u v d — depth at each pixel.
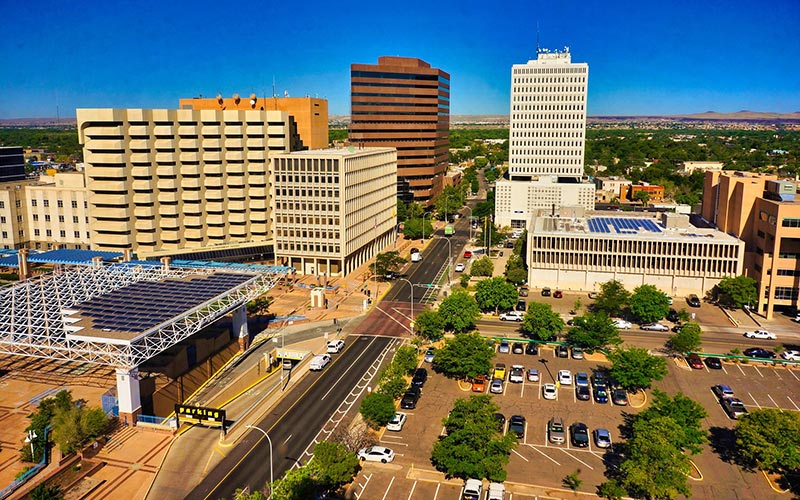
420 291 186.00
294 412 108.44
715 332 147.88
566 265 183.00
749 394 113.25
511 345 139.50
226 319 143.88
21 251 184.38
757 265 165.25
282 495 74.38
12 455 93.81
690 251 172.75
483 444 85.19
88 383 119.00
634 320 157.88
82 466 90.94
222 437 98.38
